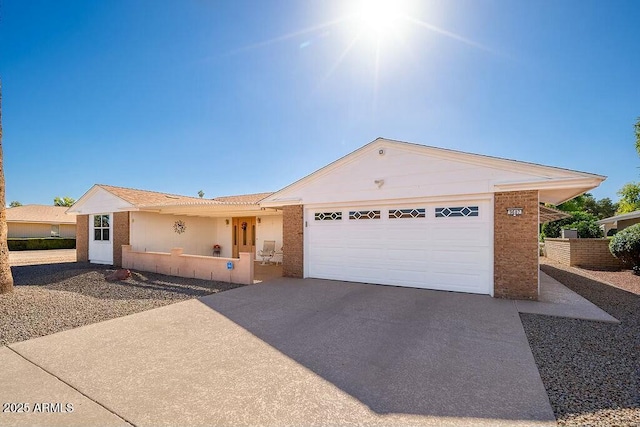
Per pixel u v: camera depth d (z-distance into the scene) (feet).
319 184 34.60
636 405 9.95
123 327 18.51
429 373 12.28
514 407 9.84
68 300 25.50
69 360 13.71
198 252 57.72
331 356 14.05
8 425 8.92
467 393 10.71
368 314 20.97
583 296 26.35
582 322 19.10
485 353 14.28
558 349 14.82
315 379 11.82
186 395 10.63
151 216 50.42
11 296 24.62
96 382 11.62
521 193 24.97
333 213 34.35
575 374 12.19
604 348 14.92
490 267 26.07
